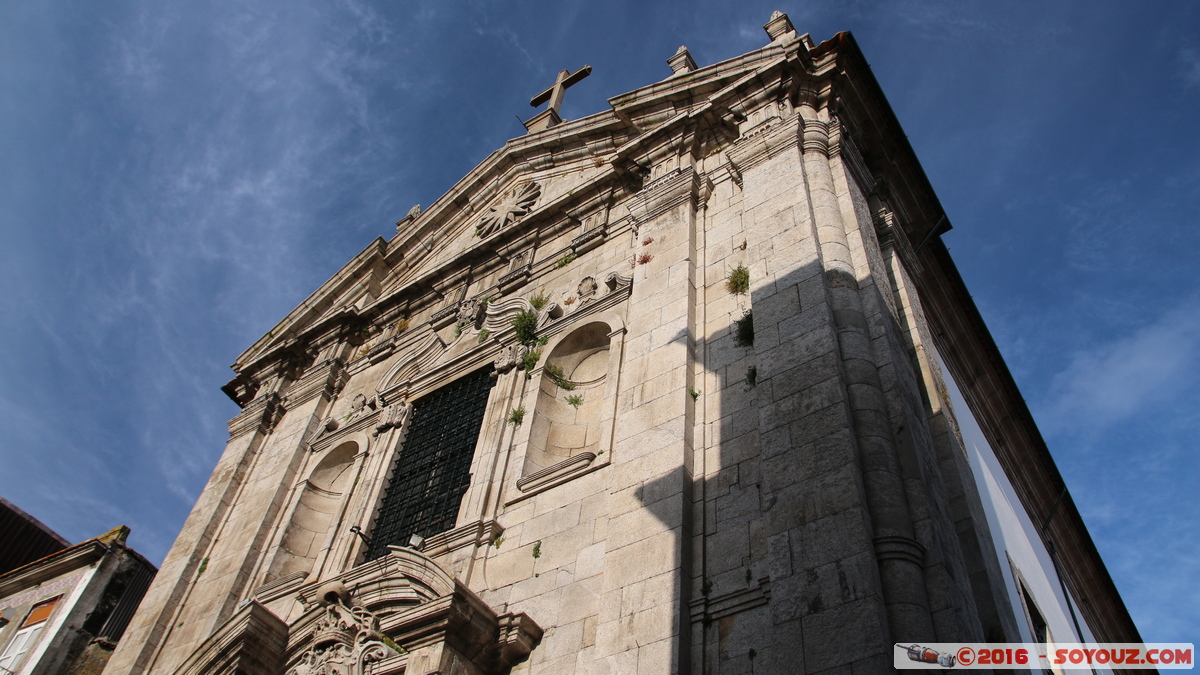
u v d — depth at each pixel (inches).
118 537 948.6
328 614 486.9
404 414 690.2
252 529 693.3
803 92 615.8
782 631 335.0
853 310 454.3
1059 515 834.8
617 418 508.1
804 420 403.2
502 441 572.4
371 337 851.4
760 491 396.5
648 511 420.5
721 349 488.7
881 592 329.7
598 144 815.7
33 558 1204.5
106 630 904.9
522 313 660.7
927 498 369.7
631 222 663.1
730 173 608.4
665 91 717.3
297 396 829.2
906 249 607.5
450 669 413.1
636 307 557.9
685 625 368.2
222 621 626.8
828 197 530.9
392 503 622.5
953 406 508.4
